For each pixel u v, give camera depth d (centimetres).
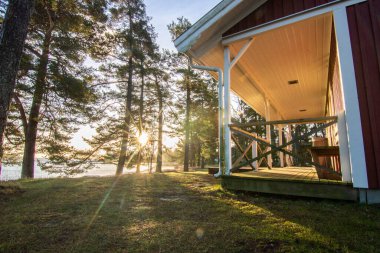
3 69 352
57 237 182
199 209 263
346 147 301
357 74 296
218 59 503
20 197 335
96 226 207
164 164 3138
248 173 450
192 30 408
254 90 714
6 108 358
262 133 1891
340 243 165
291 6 369
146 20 1288
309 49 470
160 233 189
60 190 398
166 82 1568
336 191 288
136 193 368
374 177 270
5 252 158
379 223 206
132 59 1273
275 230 192
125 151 1219
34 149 895
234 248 160
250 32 402
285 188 319
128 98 1245
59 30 857
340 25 317
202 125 1898
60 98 880
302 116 1156
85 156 1248
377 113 279
